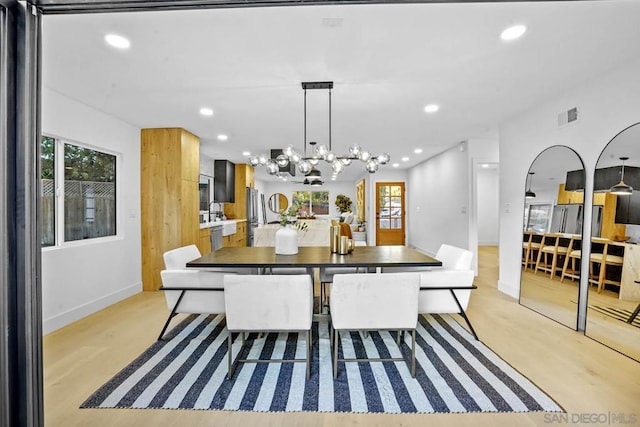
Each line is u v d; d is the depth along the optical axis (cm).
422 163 754
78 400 186
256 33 198
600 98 264
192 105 332
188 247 315
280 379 208
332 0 122
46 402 184
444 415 173
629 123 242
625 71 244
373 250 315
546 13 179
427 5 173
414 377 209
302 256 279
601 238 263
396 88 288
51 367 224
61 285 303
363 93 299
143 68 246
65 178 321
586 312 276
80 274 325
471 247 506
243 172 758
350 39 206
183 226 430
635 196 235
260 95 303
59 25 187
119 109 346
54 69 247
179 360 234
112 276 373
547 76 264
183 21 185
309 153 586
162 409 179
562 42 210
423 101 321
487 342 263
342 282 204
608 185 258
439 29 195
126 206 399
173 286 262
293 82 273
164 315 333
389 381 205
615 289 249
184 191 432
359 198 1073
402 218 892
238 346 258
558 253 309
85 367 224
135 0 117
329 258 268
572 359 233
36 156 114
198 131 442
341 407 180
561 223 306
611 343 251
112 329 295
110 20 183
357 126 417
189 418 171
